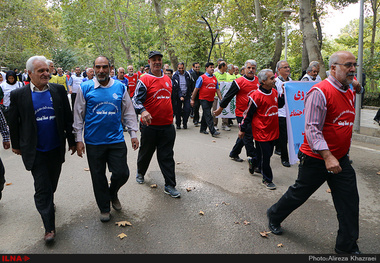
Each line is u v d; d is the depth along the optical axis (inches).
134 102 166.6
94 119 140.9
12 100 130.0
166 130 174.7
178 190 185.8
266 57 603.5
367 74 620.4
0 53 1314.0
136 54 935.7
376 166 225.9
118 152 146.2
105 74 139.4
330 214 153.3
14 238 134.0
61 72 496.1
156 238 132.6
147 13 908.0
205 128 356.5
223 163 239.0
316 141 109.2
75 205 165.3
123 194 179.2
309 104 112.2
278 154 264.2
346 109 112.3
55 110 134.3
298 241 129.6
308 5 422.6
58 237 133.9
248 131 209.9
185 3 818.8
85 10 1027.9
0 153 277.6
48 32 1386.6
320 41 759.1
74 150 144.6
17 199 174.4
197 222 146.3
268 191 183.8
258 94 183.5
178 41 759.1
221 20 871.7
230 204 165.6
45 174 133.3
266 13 834.8
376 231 136.6
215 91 343.6
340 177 115.3
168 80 175.6
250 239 131.4
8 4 1213.7
